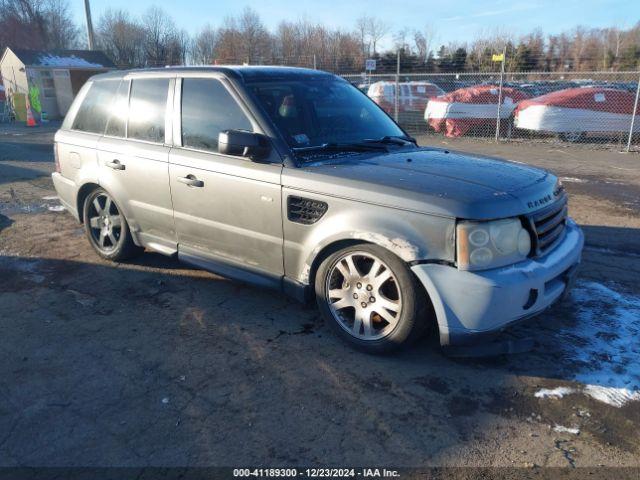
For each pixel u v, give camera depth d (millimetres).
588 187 8586
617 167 10539
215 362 3426
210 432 2773
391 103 17031
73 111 5383
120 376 3281
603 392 3066
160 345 3641
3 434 2771
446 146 13797
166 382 3215
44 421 2871
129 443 2697
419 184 3203
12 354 3543
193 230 4254
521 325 3816
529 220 3133
